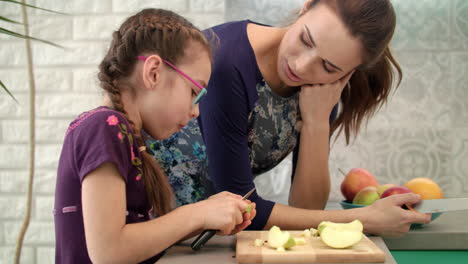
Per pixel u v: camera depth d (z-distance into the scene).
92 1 1.86
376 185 1.39
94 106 1.87
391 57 1.35
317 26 1.05
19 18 1.88
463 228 1.16
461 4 1.92
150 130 1.02
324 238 0.86
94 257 0.84
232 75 1.16
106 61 1.01
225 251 0.91
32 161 1.24
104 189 0.85
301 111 1.35
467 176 1.95
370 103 1.42
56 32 1.88
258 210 1.13
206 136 1.19
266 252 0.82
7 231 1.90
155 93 0.97
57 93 1.88
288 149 1.42
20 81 1.89
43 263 1.89
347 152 1.98
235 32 1.21
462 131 1.95
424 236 1.11
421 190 1.28
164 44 0.97
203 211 0.90
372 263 0.81
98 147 0.86
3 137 1.91
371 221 1.08
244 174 1.18
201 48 1.02
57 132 1.89
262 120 1.28
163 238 0.87
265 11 1.96
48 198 1.89
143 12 1.05
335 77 1.15
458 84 1.94
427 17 1.94
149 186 0.98
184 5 1.84
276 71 1.23
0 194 1.90
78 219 0.92
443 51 1.94
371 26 1.05
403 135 1.96
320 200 1.42
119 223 0.85
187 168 1.35
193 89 1.00
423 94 1.95
